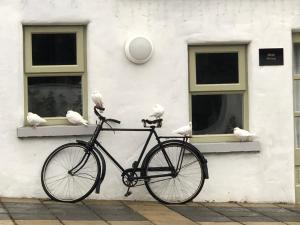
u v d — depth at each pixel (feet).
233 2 29.53
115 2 28.73
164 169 28.86
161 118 28.99
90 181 28.53
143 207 27.86
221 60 30.09
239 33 29.63
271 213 27.66
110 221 24.76
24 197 28.50
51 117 29.07
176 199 29.17
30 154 28.43
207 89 29.96
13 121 28.22
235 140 30.17
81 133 28.60
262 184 30.01
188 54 29.73
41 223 23.97
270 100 29.94
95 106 27.94
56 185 28.40
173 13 29.17
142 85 29.07
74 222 24.32
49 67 28.84
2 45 28.04
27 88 28.81
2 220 24.29
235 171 29.84
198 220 25.71
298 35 30.58
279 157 30.07
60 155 28.43
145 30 28.99
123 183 28.58
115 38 28.81
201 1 29.32
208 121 30.19
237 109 30.35
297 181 30.68
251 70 29.84
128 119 29.01
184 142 28.66
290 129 30.09
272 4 29.76
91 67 28.73
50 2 28.35
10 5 28.04
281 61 29.91
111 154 28.99
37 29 28.63
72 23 28.66
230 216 26.73
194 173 29.30
